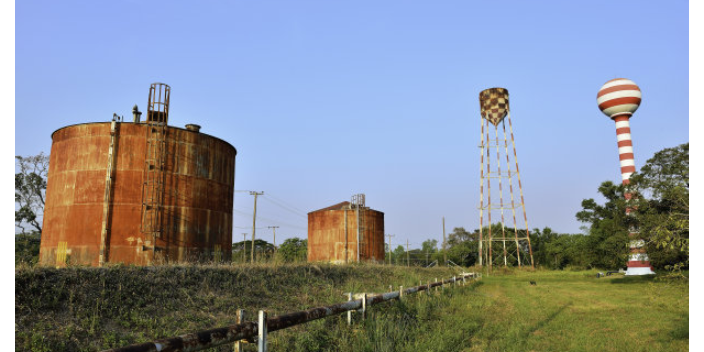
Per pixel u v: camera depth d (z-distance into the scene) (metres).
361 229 48.97
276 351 8.87
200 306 11.90
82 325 9.14
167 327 10.06
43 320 8.97
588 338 11.19
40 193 39.72
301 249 74.31
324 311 9.09
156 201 20.41
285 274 17.77
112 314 10.03
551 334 11.80
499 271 55.00
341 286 19.17
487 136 59.19
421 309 13.88
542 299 21.31
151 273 12.97
